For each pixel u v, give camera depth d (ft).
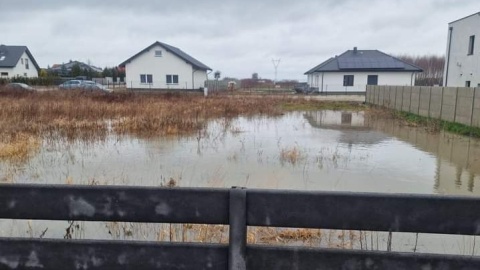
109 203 6.04
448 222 5.60
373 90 77.00
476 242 11.87
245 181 19.43
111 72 182.60
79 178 19.76
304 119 50.93
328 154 26.43
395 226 5.72
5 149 24.97
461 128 37.09
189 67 126.72
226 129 38.81
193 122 40.06
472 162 24.08
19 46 164.45
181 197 5.97
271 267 6.00
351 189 18.15
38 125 36.11
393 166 22.99
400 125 44.52
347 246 11.52
